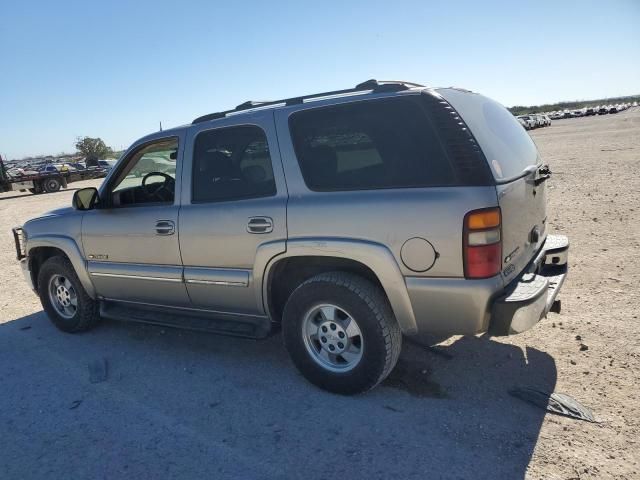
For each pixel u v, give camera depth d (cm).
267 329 384
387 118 320
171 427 331
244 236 368
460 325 308
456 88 345
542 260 376
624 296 492
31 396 388
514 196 316
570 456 275
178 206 407
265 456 294
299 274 384
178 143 410
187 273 405
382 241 314
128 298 465
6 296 689
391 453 288
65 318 516
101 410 359
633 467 265
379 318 327
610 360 374
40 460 306
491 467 271
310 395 359
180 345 468
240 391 372
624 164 1590
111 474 288
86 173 2955
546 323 446
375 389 358
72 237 483
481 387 352
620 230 750
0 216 1683
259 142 366
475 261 293
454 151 298
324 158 340
